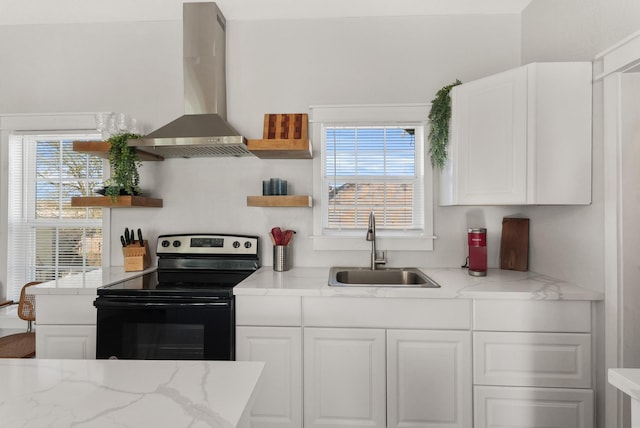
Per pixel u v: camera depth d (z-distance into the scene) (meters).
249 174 2.39
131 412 0.61
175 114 2.41
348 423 1.69
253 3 2.22
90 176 2.45
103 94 2.43
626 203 1.50
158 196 2.42
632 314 1.48
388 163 2.38
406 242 2.32
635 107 1.49
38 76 2.44
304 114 2.11
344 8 2.27
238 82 2.39
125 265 2.22
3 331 2.35
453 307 1.66
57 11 2.30
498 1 2.20
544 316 1.62
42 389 0.70
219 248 2.30
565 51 1.86
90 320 1.78
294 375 1.70
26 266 2.46
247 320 1.72
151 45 2.42
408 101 2.34
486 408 1.64
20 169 2.46
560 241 1.88
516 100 1.72
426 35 2.34
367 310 1.69
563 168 1.67
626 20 1.45
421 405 1.67
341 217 2.39
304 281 1.88
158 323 1.71
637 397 0.69
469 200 1.90
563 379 1.61
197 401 0.65
